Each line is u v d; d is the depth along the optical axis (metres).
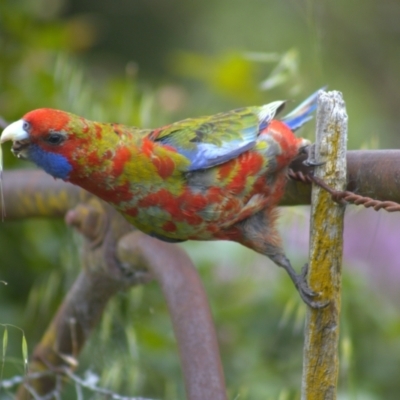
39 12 8.92
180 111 9.30
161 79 13.76
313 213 4.09
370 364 7.09
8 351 6.83
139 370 6.39
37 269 7.57
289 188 5.06
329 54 12.40
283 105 5.31
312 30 6.12
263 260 7.41
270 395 6.58
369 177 4.17
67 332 5.62
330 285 4.06
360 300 7.23
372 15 13.07
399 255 7.81
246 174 4.94
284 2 13.34
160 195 4.93
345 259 7.70
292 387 6.67
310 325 4.09
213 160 4.90
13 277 7.59
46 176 5.78
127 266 5.31
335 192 3.99
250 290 7.34
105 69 12.09
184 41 14.38
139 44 14.66
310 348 4.10
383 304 7.61
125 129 4.99
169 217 5.00
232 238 5.15
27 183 5.84
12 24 8.33
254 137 4.99
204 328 4.43
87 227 5.39
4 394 6.57
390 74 13.07
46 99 7.95
